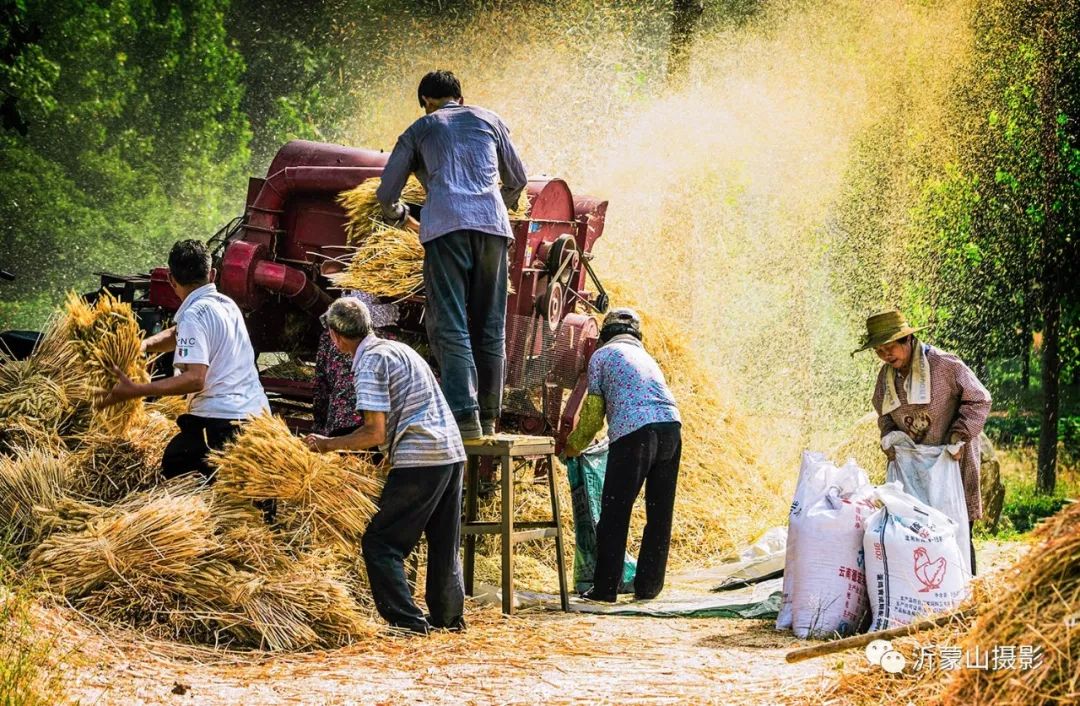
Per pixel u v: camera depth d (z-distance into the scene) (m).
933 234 21.41
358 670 6.41
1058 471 18.81
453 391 8.23
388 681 6.18
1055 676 4.26
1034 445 19.62
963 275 21.20
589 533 9.45
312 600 7.03
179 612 6.77
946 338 21.14
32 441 7.83
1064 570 4.42
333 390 8.32
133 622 6.73
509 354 9.66
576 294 10.77
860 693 5.44
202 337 7.68
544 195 10.12
